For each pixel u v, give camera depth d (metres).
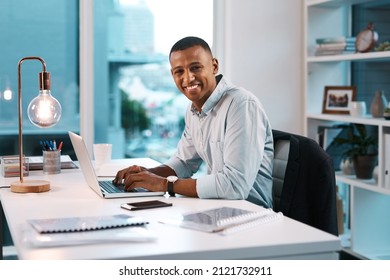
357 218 3.73
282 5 4.07
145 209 1.86
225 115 2.25
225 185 2.04
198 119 2.42
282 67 4.10
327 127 4.03
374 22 3.97
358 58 3.56
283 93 4.12
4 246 3.71
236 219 1.61
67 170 2.78
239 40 4.01
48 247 1.41
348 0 3.76
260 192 2.32
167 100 4.16
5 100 3.75
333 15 4.10
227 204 1.95
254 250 1.42
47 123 2.24
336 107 3.92
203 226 1.58
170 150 4.20
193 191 2.05
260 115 2.23
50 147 2.69
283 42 4.09
